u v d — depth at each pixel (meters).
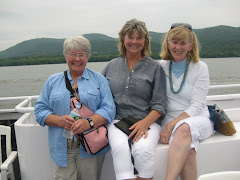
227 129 1.78
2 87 31.72
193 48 1.80
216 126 1.81
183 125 1.60
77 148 1.50
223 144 1.73
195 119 1.68
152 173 1.44
